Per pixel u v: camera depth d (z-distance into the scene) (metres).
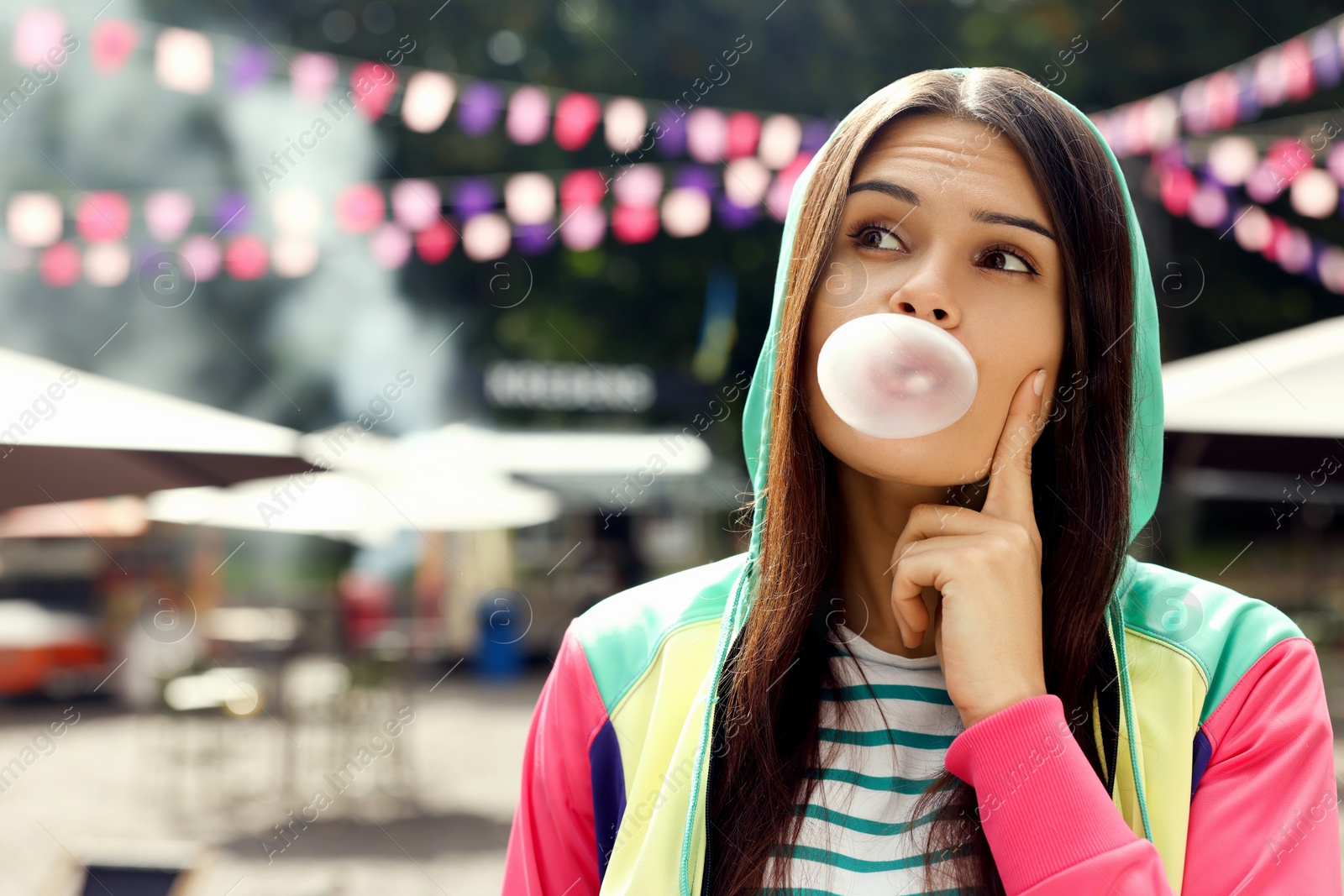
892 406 0.93
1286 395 5.27
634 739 1.09
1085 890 0.86
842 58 10.13
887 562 1.09
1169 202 5.31
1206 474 6.38
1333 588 12.14
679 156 8.47
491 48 10.70
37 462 5.26
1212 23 9.95
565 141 4.77
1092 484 1.02
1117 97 10.17
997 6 10.16
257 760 9.05
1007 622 0.97
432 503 10.44
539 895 1.09
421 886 5.71
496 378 12.45
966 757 0.94
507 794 7.73
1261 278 10.12
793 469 1.04
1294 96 4.55
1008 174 0.98
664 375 12.14
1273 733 0.97
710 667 1.09
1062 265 0.99
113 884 3.83
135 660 10.37
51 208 5.45
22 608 12.07
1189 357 10.20
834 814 1.00
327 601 12.83
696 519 13.32
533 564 13.98
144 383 11.88
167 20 10.01
